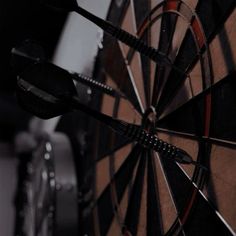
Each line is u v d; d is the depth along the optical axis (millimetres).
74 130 659
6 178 1593
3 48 1128
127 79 471
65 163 601
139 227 424
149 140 337
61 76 346
